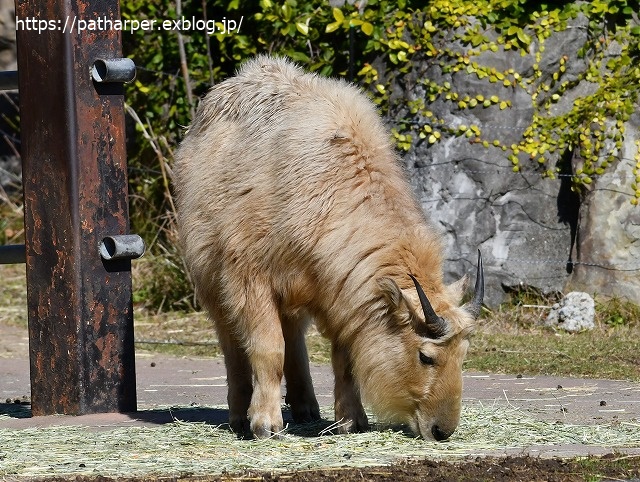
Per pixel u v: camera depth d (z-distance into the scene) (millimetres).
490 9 26594
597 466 12188
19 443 13898
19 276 32812
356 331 13938
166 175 29438
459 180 26453
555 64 26672
